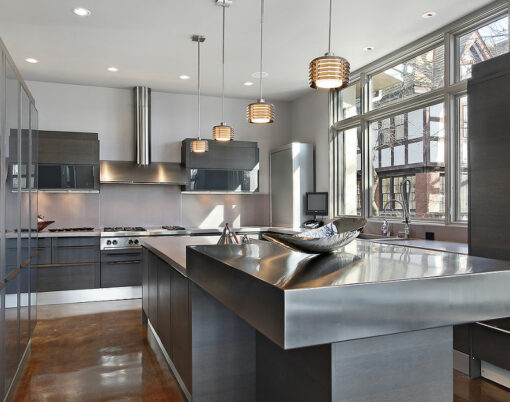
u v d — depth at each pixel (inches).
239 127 266.5
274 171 266.4
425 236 166.2
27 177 125.6
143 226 248.4
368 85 208.4
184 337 101.3
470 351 119.2
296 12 143.9
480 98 112.2
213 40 168.9
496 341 111.3
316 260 68.3
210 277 70.7
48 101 228.1
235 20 150.2
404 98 184.4
